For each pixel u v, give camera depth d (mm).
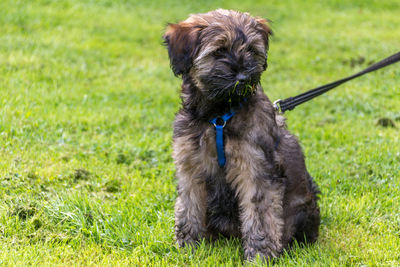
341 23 24016
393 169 8812
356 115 12352
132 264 5934
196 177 6258
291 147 6582
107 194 7773
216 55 5812
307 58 18344
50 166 8562
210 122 5980
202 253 6238
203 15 6121
